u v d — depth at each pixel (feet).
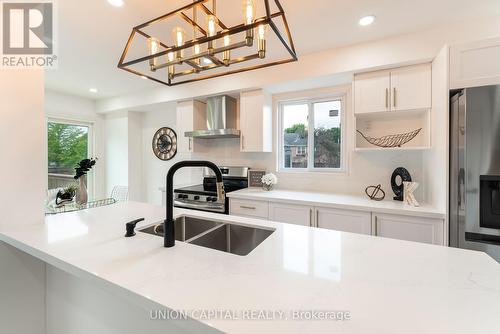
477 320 1.80
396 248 3.28
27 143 4.32
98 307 3.92
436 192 6.30
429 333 1.67
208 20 3.85
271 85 8.97
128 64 4.20
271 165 10.47
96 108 14.07
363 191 8.62
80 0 5.20
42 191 4.51
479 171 4.91
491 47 5.08
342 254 3.07
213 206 9.27
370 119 8.39
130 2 5.30
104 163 14.65
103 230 4.02
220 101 10.28
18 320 4.31
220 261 2.83
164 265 2.72
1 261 4.10
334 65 7.56
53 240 3.53
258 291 2.20
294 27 6.31
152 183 14.28
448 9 5.51
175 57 4.49
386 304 2.01
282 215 7.97
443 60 5.67
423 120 7.36
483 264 2.77
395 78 6.93
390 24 6.14
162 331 3.31
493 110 4.79
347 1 5.25
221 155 11.76
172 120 13.43
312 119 9.93
